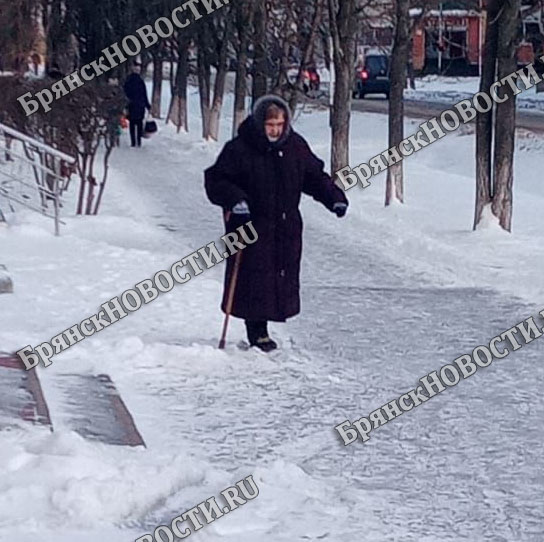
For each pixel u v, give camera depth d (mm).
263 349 12125
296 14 33688
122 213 23172
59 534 6879
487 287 16516
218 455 8820
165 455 8406
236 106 38906
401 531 7352
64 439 8141
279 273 11906
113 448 8516
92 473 7574
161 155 37781
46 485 7391
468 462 8836
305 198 27312
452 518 7645
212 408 10109
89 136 21828
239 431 9461
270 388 10820
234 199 11555
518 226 23469
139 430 9359
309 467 8648
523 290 16219
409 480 8406
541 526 7547
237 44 39469
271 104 11648
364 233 21906
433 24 48438
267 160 11758
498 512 7789
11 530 6836
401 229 22375
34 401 9602
